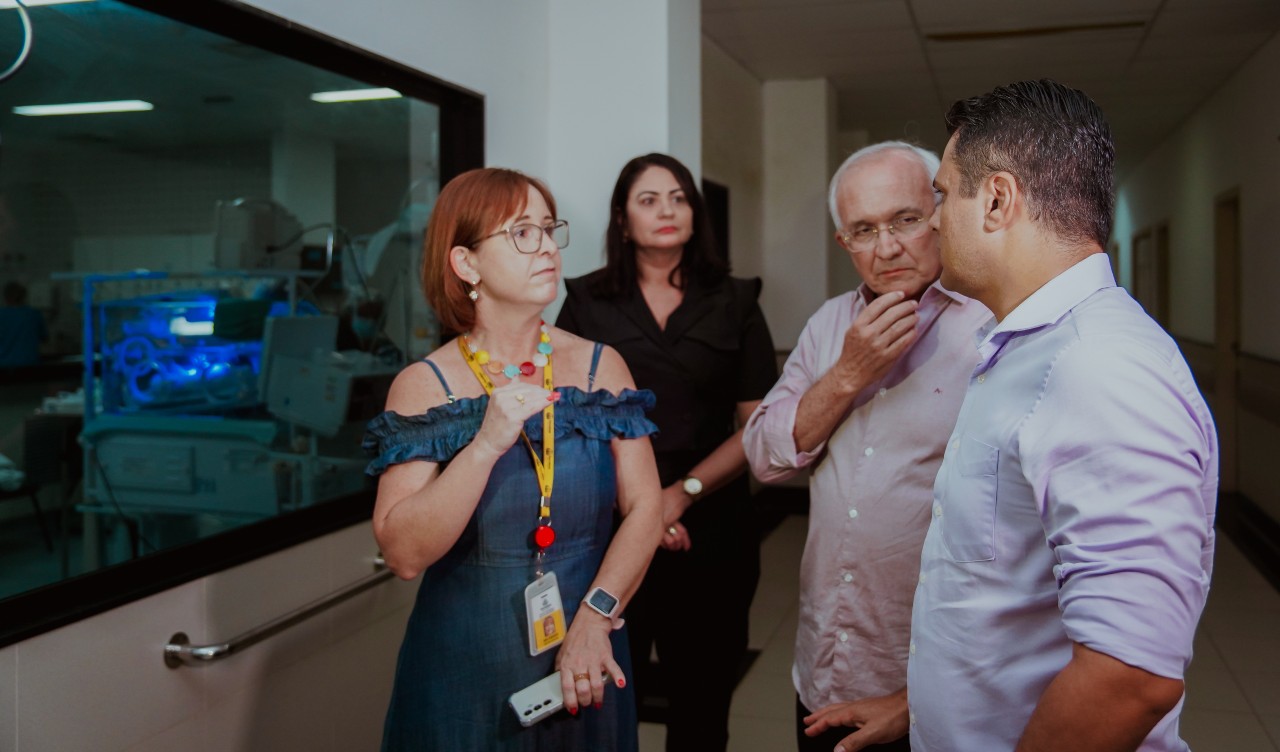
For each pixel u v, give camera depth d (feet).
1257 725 10.68
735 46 20.49
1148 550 2.85
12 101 5.52
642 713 10.66
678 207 7.84
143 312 6.35
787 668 12.48
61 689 5.55
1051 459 3.11
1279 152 19.88
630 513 5.32
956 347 5.31
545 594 4.82
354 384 8.41
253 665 7.05
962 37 19.99
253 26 7.02
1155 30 19.80
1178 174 32.76
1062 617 3.02
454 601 4.91
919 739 3.76
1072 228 3.38
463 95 9.48
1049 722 2.98
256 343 7.31
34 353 5.64
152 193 6.40
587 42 11.16
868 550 5.45
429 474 4.91
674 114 11.10
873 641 5.49
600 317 8.01
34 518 5.62
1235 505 23.02
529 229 5.01
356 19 7.91
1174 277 33.96
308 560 7.63
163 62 6.47
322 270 7.98
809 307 23.89
